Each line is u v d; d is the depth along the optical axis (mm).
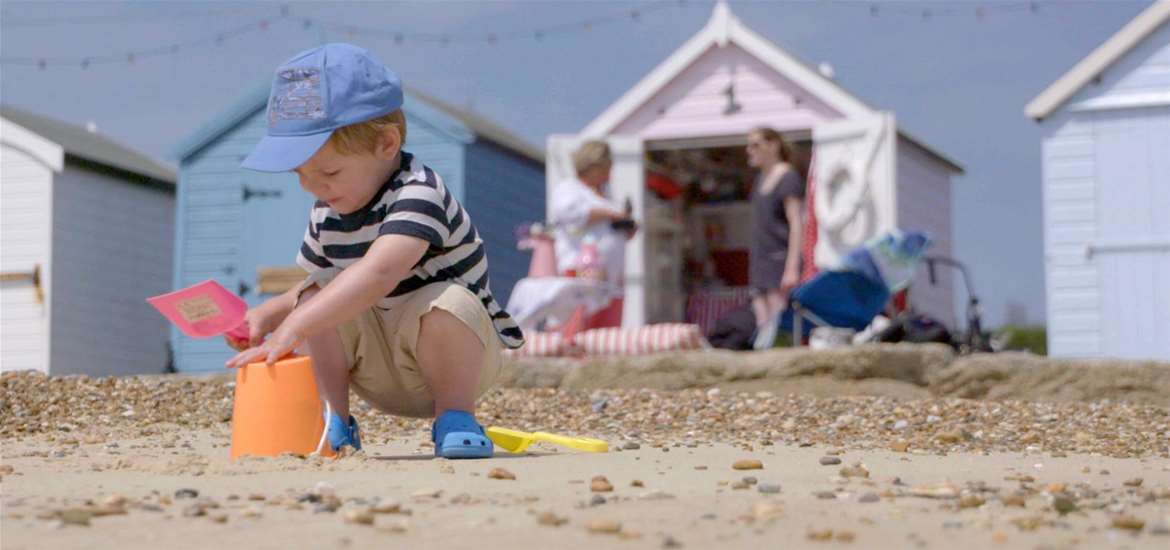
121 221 16766
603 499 2734
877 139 12570
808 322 10570
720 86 13375
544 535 2334
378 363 3799
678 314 15859
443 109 15750
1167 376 7504
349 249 3729
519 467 3438
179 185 15695
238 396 3646
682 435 5121
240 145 15617
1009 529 2436
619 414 5973
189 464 3363
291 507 2613
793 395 6836
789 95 13156
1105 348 11820
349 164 3592
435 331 3643
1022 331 23266
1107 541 2336
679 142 13547
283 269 15281
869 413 5941
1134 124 11836
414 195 3605
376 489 2928
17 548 2213
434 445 4090
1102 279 11859
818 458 3910
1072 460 4078
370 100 3580
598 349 9508
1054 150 12047
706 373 7988
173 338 15812
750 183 16266
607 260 9602
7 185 15492
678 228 15688
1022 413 6004
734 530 2398
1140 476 3586
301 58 3645
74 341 15773
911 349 7906
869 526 2451
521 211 16953
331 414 3766
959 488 3010
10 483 3070
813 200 12883
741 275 16531
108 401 6008
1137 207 11812
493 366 3859
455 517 2520
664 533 2359
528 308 9352
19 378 6367
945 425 5543
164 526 2406
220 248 15578
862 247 9609
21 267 15422
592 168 9664
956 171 15953
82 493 2871
